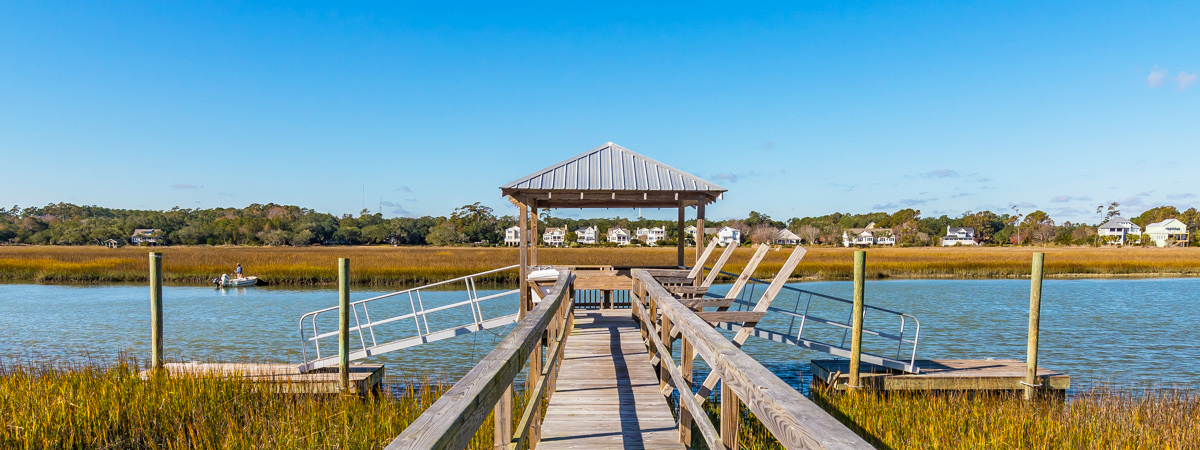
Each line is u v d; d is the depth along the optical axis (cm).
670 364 474
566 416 561
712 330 357
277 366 1024
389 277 3378
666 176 1200
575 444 482
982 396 908
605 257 4931
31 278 3594
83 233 11781
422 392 928
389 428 712
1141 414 818
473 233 11731
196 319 2052
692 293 956
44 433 649
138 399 773
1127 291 3070
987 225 14788
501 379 250
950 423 750
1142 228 13588
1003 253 6856
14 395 780
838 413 784
